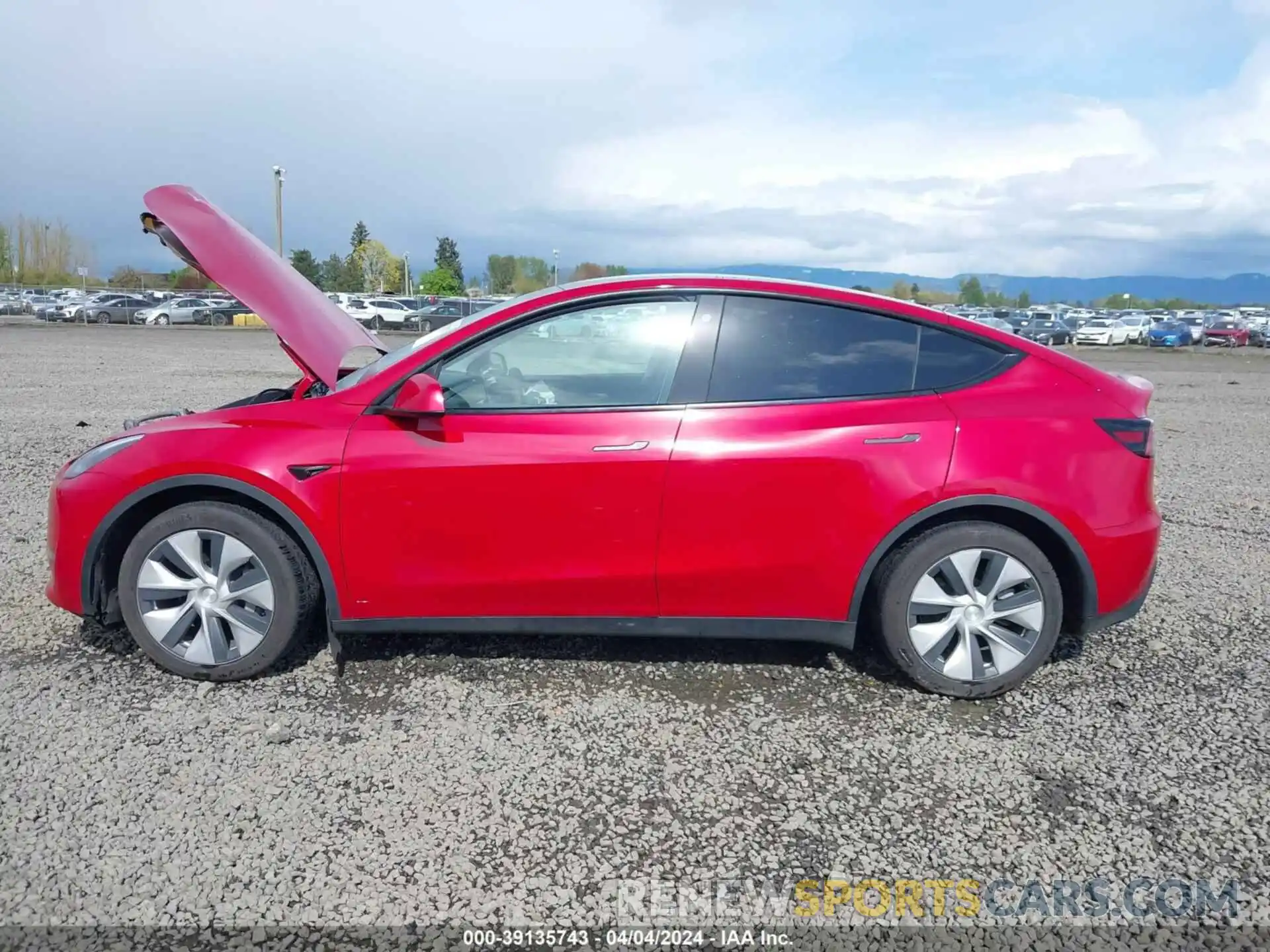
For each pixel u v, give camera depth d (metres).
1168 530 6.20
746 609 3.41
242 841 2.54
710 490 3.27
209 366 18.61
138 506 3.44
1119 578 3.41
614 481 3.26
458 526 3.30
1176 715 3.38
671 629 3.45
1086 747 3.14
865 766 3.01
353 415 3.37
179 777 2.84
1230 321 45.03
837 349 3.41
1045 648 3.41
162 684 3.44
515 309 3.42
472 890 2.38
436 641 3.89
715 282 3.45
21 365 18.02
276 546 3.35
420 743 3.08
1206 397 16.88
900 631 3.39
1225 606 4.58
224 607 3.38
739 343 3.39
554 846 2.56
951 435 3.30
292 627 3.41
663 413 3.31
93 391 13.21
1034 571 3.35
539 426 3.29
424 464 3.27
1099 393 3.46
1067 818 2.74
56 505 3.45
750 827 2.67
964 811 2.77
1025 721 3.32
